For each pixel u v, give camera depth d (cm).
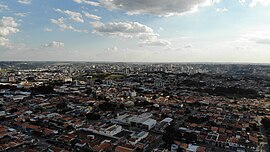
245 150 11688
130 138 12244
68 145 11644
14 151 10694
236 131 14500
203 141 12706
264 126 15712
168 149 11394
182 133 13712
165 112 18975
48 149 10944
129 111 19338
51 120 15488
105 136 13175
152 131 14425
